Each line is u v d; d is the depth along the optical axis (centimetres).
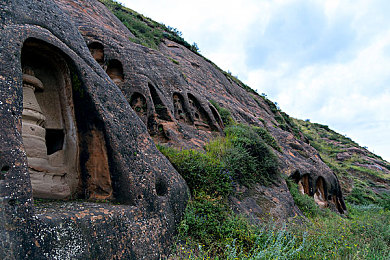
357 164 3531
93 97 448
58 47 429
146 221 422
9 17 371
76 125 452
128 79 778
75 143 451
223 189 640
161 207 466
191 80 1482
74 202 408
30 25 402
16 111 315
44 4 477
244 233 535
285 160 1198
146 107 773
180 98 984
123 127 479
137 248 378
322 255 538
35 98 436
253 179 857
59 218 302
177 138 793
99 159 442
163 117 841
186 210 535
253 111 2034
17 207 272
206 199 585
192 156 666
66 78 457
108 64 777
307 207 998
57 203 388
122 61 795
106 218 357
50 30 450
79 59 466
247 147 952
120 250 352
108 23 1209
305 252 531
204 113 1050
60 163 446
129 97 754
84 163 447
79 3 1112
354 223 814
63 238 293
